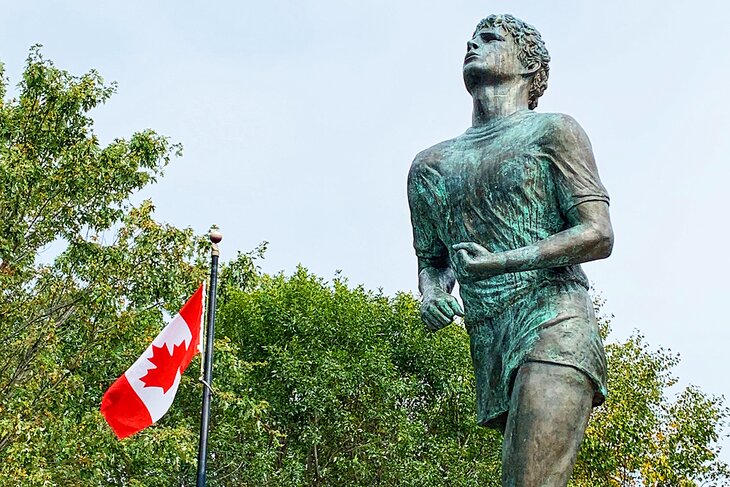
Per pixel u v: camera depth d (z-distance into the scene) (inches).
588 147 164.9
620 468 919.0
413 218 179.2
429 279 179.3
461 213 168.7
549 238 157.9
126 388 433.1
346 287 1010.7
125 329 609.3
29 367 593.9
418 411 950.4
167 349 434.3
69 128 649.0
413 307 996.6
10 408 550.3
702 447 948.6
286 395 888.9
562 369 153.6
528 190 163.8
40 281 633.6
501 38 176.9
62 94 639.8
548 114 168.7
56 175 617.0
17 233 600.4
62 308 624.1
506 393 159.5
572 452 152.0
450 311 169.6
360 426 888.9
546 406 151.3
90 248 620.4
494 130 172.2
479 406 166.4
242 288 676.1
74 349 619.5
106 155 623.2
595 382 155.7
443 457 876.0
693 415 959.0
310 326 935.7
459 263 161.0
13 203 605.0
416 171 176.4
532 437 150.6
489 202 165.9
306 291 968.9
